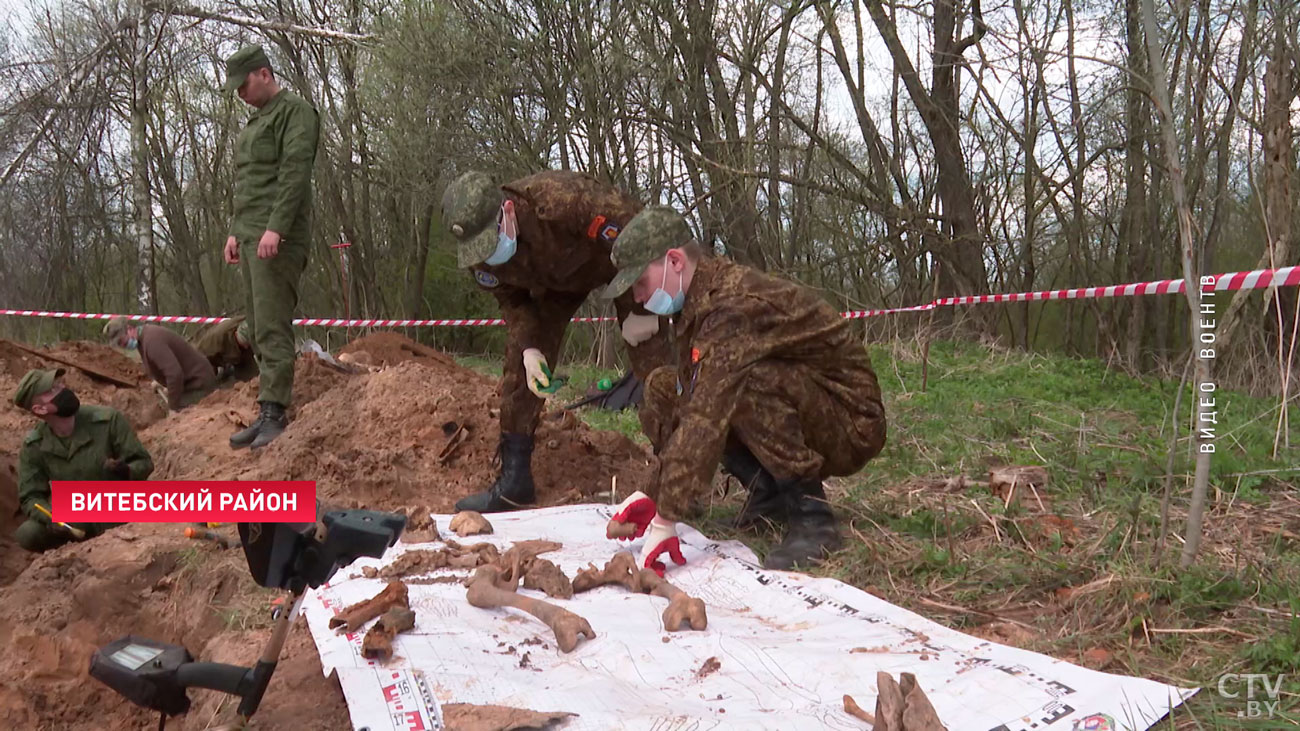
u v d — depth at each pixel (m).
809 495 3.42
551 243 3.78
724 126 9.94
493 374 10.28
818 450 3.48
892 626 2.60
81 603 3.50
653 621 2.68
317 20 14.06
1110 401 6.27
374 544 1.88
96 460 4.75
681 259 3.19
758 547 3.54
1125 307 10.73
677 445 3.07
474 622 2.66
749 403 3.30
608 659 2.39
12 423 5.79
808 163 10.77
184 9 14.02
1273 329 7.46
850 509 3.81
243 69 4.98
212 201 16.38
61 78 14.52
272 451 4.73
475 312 15.77
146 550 3.68
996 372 7.75
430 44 9.25
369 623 2.60
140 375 7.29
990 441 5.03
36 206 15.76
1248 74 7.55
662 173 9.91
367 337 8.22
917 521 3.59
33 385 4.48
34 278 16.28
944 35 10.53
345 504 4.21
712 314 3.19
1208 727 2.00
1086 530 3.43
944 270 11.11
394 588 2.66
